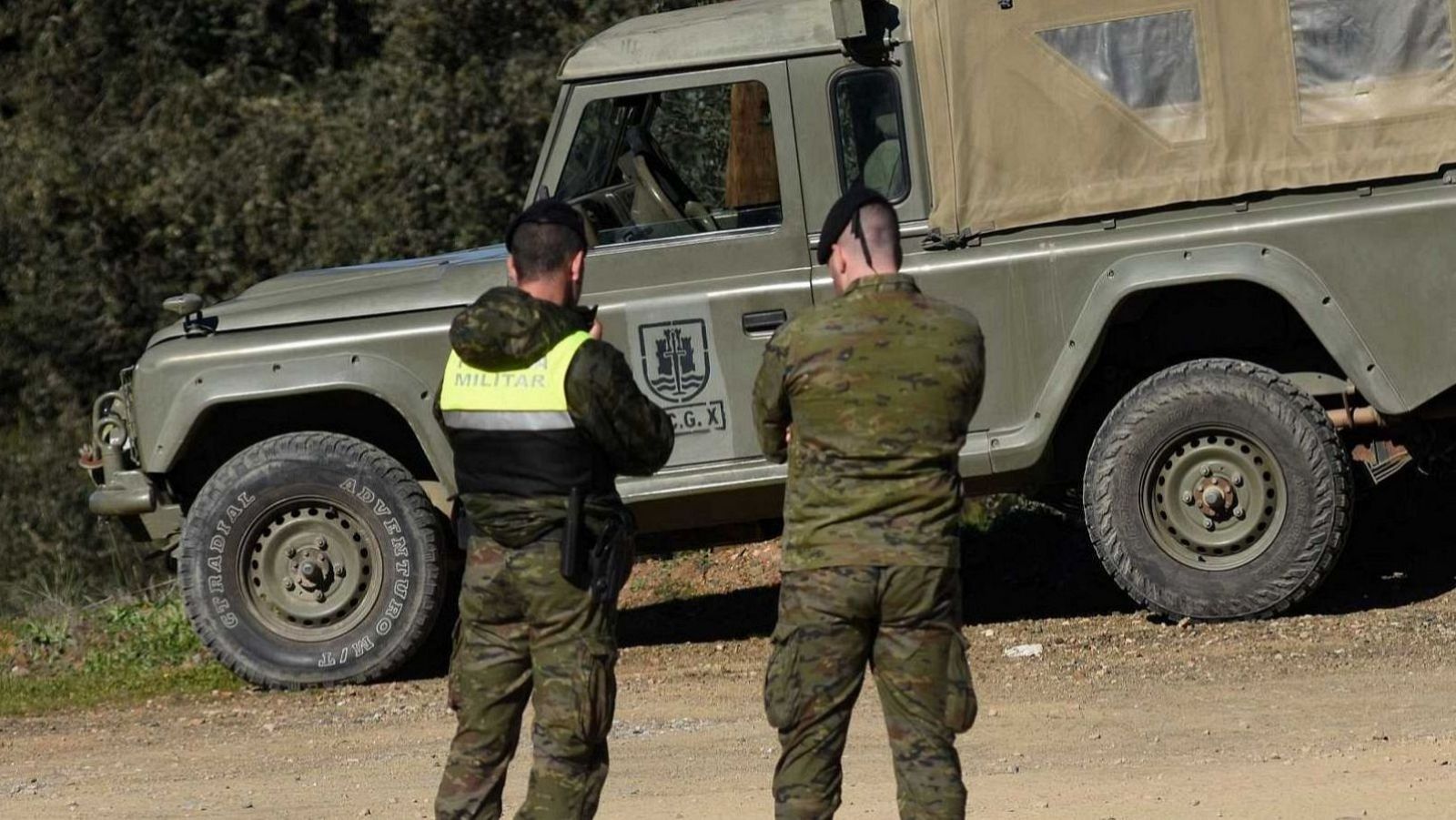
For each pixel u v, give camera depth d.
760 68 32.62
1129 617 34.22
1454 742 24.11
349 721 30.75
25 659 38.75
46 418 59.69
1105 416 34.62
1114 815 21.47
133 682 35.72
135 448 34.50
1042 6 32.03
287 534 34.00
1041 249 32.09
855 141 32.59
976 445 32.31
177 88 58.56
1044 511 42.19
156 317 57.91
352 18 60.47
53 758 29.38
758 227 32.81
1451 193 31.09
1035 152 32.16
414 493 33.72
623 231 33.12
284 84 59.53
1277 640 31.31
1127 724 26.59
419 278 34.34
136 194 57.41
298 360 33.44
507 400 18.44
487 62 56.12
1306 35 31.48
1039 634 33.28
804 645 17.66
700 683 31.86
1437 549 37.22
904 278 18.08
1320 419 32.03
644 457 18.77
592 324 19.34
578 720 18.20
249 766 27.56
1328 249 31.31
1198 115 31.81
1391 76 31.33
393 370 33.31
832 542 17.58
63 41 60.31
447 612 37.69
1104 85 31.97
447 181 55.25
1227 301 33.72
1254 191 31.64
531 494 18.38
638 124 33.59
